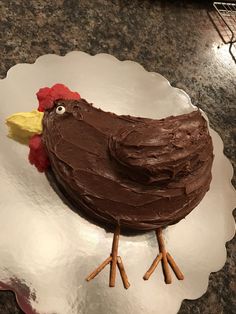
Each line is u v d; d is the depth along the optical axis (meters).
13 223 0.36
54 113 0.39
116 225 0.38
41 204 0.37
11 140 0.39
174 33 0.56
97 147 0.37
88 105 0.39
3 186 0.37
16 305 0.34
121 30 0.53
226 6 0.61
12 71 0.43
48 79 0.44
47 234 0.36
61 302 0.34
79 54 0.47
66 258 0.36
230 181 0.47
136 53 0.52
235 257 0.44
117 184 0.37
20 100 0.41
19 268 0.34
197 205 0.42
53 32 0.48
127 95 0.47
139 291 0.37
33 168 0.39
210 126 0.51
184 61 0.54
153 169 0.36
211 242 0.42
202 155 0.39
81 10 0.52
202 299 0.40
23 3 0.49
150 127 0.38
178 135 0.38
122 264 0.37
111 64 0.48
